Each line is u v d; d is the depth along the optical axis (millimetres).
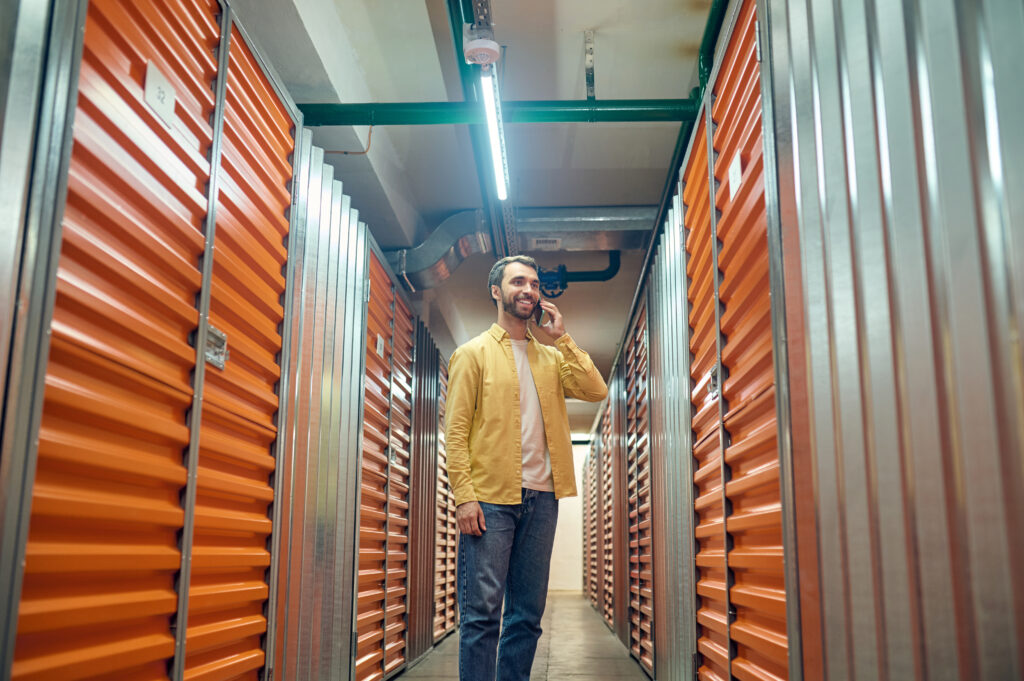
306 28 3797
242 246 2629
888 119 1565
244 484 2578
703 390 3307
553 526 2889
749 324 2496
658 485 4785
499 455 2777
